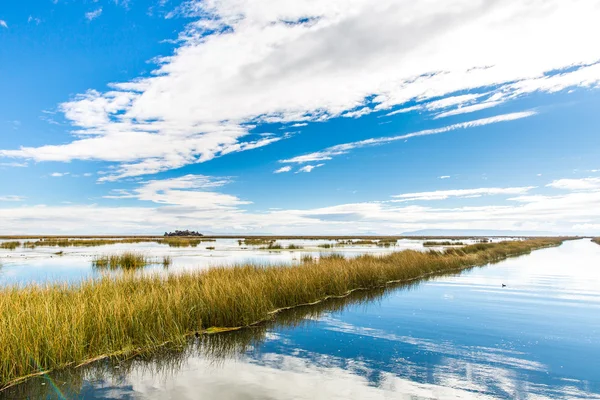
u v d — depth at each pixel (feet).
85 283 43.50
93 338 29.19
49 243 228.43
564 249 216.13
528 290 63.00
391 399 22.00
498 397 22.57
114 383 24.00
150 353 29.94
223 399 21.62
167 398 21.77
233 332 36.68
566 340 34.37
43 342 26.61
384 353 30.42
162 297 37.86
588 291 61.98
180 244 230.27
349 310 47.19
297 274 56.54
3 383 23.50
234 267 62.49
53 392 22.58
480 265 109.19
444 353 30.55
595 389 23.86
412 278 78.18
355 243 263.49
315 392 22.79
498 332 37.11
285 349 31.37
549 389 23.80
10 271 79.61
